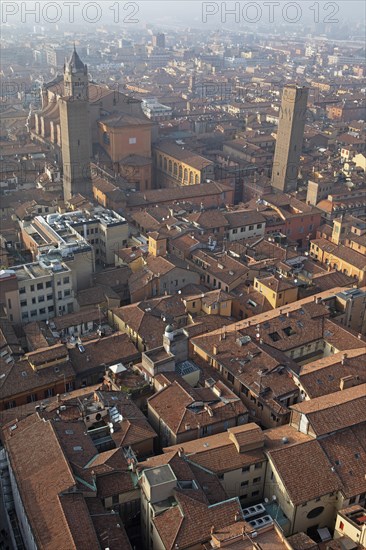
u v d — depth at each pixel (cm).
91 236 18612
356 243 18900
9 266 17138
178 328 13862
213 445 9919
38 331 13838
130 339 13588
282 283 15188
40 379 12081
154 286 15800
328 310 14138
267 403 11231
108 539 8325
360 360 12181
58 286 15038
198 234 18850
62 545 7950
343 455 9850
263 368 12006
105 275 16700
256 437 9881
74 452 9556
